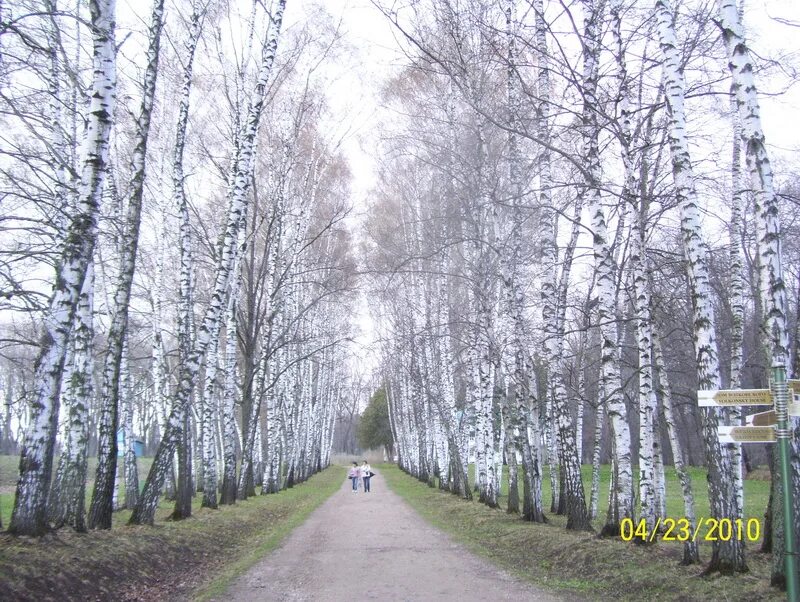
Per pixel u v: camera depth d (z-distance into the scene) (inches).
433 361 1238.3
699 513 752.3
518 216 637.3
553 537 501.0
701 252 348.5
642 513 448.8
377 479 1961.1
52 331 375.2
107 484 487.8
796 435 281.6
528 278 808.3
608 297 477.4
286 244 1131.9
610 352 481.7
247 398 1018.7
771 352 293.9
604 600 329.7
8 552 326.3
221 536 572.1
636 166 521.0
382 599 337.7
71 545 374.9
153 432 2204.7
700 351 339.9
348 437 4970.5
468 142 695.1
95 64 412.8
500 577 397.4
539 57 498.6
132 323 1098.7
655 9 393.1
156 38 534.0
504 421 896.3
